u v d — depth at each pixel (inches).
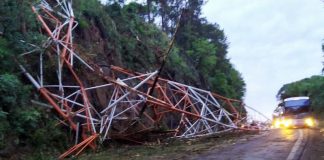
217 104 1164.5
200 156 573.0
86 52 1022.4
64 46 888.3
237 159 529.0
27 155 657.0
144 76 1042.7
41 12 977.5
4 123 647.8
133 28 1513.3
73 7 1114.7
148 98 962.1
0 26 772.6
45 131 714.8
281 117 1455.5
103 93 978.7
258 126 1311.5
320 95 2549.2
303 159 530.3
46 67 856.3
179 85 1128.8
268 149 624.1
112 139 862.5
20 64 783.7
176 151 666.2
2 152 615.5
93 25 1149.1
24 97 730.8
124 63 1246.3
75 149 730.8
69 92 892.6
